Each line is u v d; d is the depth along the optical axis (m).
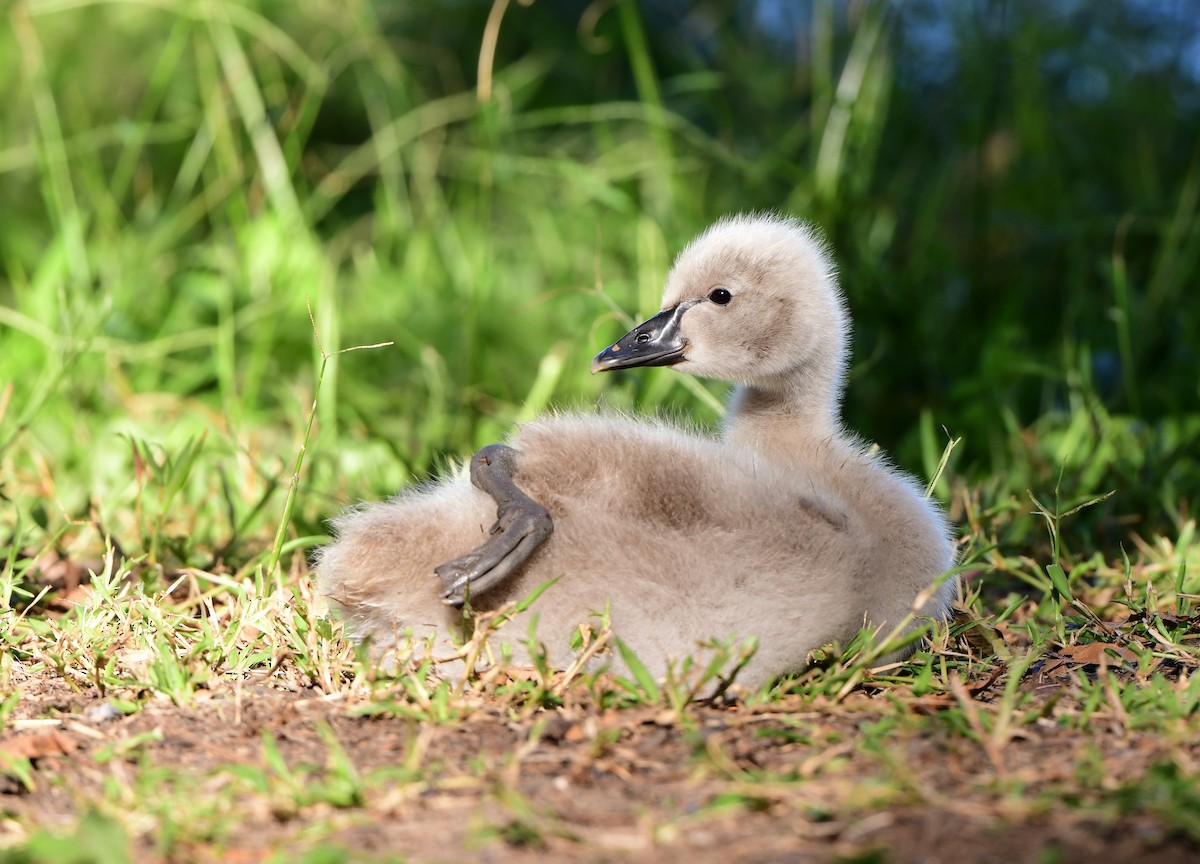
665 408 12.02
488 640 6.83
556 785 5.62
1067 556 9.30
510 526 6.55
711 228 8.66
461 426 12.23
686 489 6.84
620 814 5.33
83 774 5.79
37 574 8.73
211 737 6.14
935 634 7.12
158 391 13.52
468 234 16.45
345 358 14.34
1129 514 10.16
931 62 17.70
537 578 6.76
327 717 6.36
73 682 6.81
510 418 12.28
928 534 7.37
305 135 15.80
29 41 15.16
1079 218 16.14
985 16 16.80
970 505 9.49
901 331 14.23
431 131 18.12
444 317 14.89
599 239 10.73
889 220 15.68
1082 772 5.49
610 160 16.78
